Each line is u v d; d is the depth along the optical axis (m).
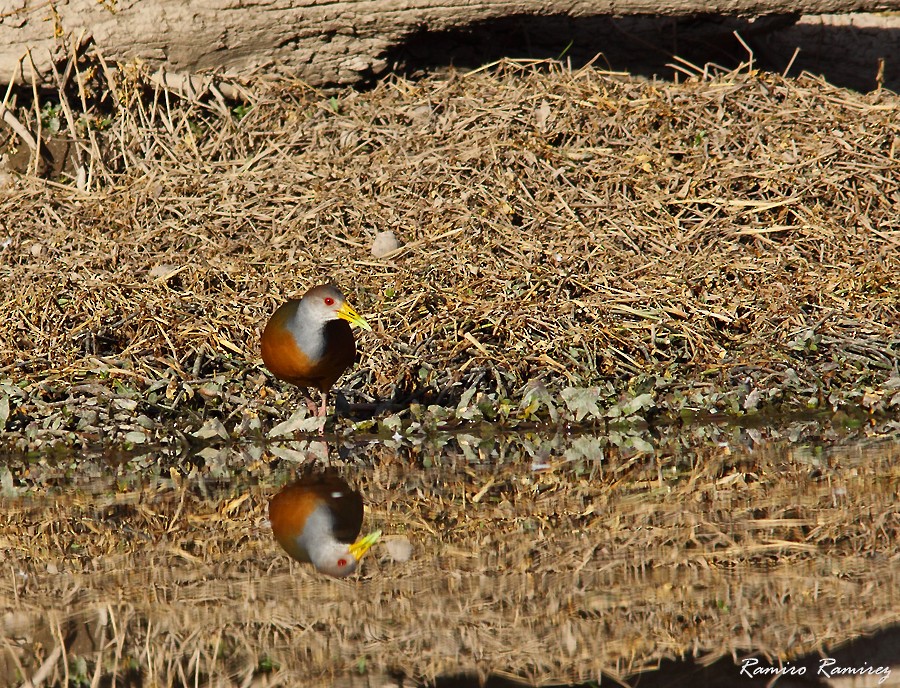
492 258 13.34
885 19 19.27
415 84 17.23
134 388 11.16
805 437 10.34
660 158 15.16
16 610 6.73
